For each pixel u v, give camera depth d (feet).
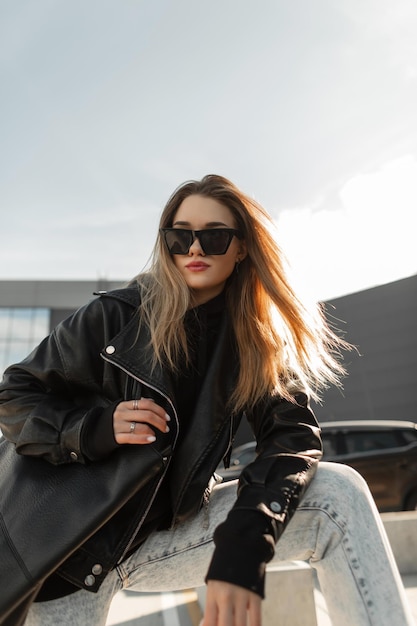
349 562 2.92
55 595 3.01
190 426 3.56
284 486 2.95
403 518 11.93
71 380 3.50
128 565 3.35
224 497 3.57
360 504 3.14
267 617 6.54
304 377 4.19
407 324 62.03
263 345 4.06
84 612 3.08
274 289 4.27
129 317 3.70
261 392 3.86
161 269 3.84
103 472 3.10
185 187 4.21
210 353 3.95
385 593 2.79
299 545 3.11
